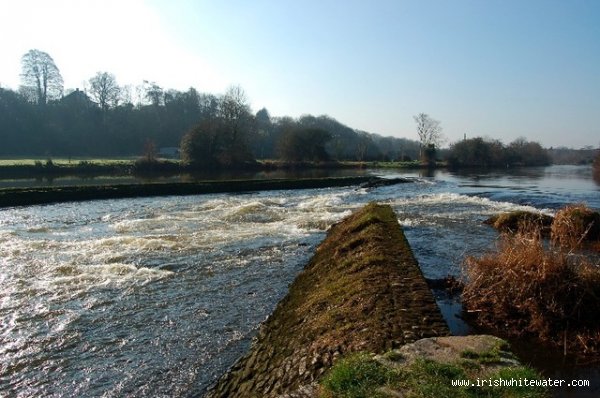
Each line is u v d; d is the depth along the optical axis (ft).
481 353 15.07
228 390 20.24
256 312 29.63
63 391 20.98
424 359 14.65
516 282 24.54
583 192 100.27
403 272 26.20
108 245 47.85
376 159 281.54
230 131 205.67
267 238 51.80
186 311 29.76
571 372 18.99
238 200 90.84
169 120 307.17
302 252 45.19
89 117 283.18
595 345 20.81
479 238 49.08
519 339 22.13
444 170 229.66
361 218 45.24
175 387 21.24
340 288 25.96
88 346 25.09
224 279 36.35
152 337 26.09
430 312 19.99
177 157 253.03
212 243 48.98
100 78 281.13
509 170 236.63
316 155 233.35
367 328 18.80
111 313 29.48
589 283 23.32
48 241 49.32
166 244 47.98
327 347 18.35
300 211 74.95
